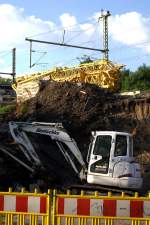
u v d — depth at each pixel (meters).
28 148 20.44
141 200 8.77
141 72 55.03
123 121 29.56
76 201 8.81
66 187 19.05
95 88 32.41
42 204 8.90
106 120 29.30
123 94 34.31
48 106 30.73
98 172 18.80
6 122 29.88
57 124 20.41
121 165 18.72
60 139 20.22
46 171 20.27
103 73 37.75
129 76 55.12
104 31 41.16
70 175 20.16
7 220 8.98
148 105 30.08
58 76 40.38
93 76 38.38
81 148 26.25
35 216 8.91
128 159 18.88
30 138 20.80
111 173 18.62
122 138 19.00
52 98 31.27
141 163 25.59
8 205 8.98
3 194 9.00
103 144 18.98
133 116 30.12
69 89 31.62
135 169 18.95
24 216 8.95
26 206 8.94
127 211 8.75
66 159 20.05
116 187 18.62
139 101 30.48
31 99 32.22
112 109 30.58
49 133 20.38
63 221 9.00
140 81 54.16
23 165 20.45
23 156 20.88
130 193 18.25
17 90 40.03
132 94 33.75
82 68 39.16
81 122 29.00
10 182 20.33
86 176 19.41
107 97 31.86
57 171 20.42
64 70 40.41
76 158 19.91
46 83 33.41
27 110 31.12
